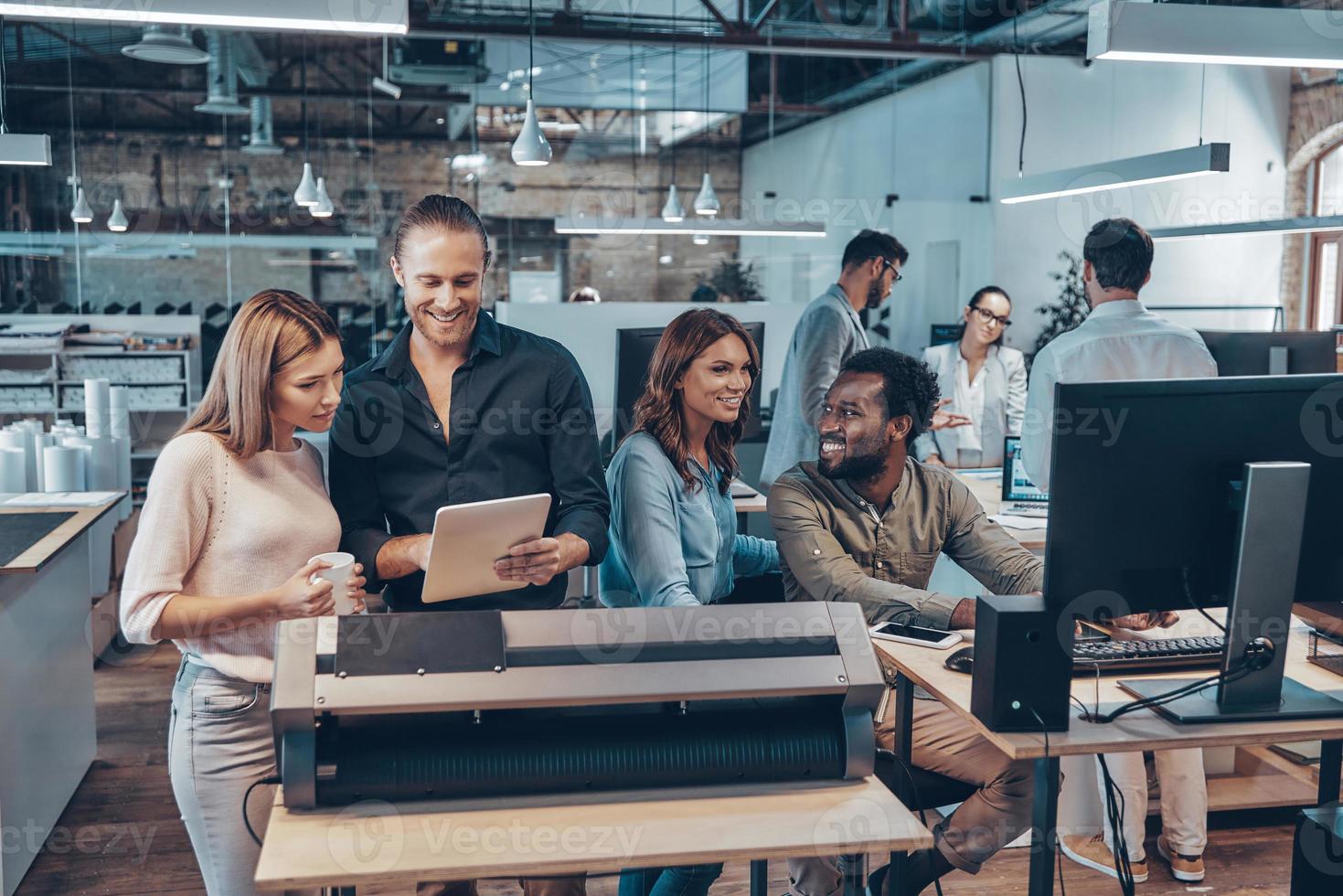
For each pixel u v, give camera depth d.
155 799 3.24
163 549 1.70
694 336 2.10
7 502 3.46
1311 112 8.14
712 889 2.71
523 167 11.27
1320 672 1.96
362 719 1.46
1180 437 1.68
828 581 2.16
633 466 2.10
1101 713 1.72
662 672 1.47
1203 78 8.30
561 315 5.24
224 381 1.76
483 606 2.04
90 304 10.23
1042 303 8.38
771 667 1.50
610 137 11.26
